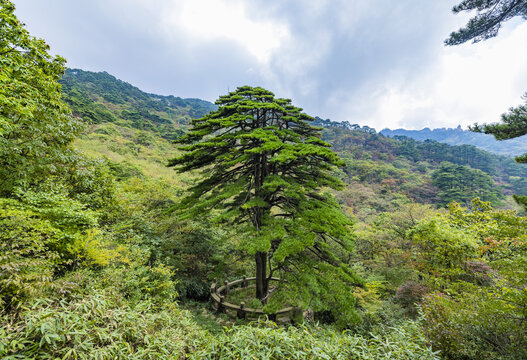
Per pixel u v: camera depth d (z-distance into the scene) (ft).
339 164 23.35
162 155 101.14
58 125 20.13
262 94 32.50
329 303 25.34
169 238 30.42
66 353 6.19
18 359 5.89
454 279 26.40
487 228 27.40
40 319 6.83
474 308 14.32
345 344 10.09
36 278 9.05
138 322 9.35
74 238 14.42
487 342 13.29
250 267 38.60
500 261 14.96
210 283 33.88
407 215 51.08
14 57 16.67
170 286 19.61
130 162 66.44
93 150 68.85
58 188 18.58
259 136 23.75
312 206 25.45
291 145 25.09
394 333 12.94
